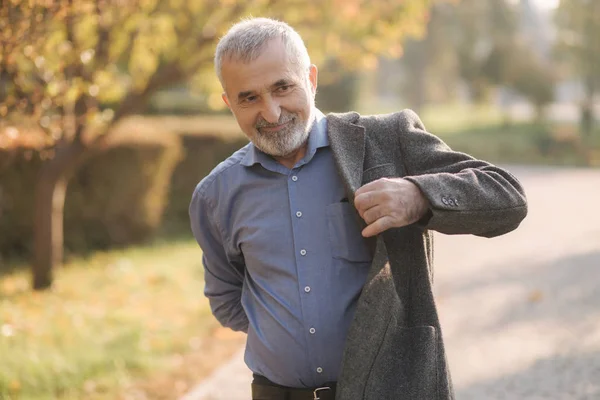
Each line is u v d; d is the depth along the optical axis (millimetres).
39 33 4102
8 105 4375
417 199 1790
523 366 4922
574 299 6668
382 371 1916
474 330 5785
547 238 10336
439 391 1932
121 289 7008
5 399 4074
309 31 7414
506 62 36531
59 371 4473
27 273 7555
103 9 4965
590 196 15820
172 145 9414
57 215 6871
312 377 2074
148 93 6871
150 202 9352
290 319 2066
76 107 6156
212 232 2314
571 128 34125
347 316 2039
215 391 4457
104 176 8852
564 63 36594
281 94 1958
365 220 1813
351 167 1989
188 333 5738
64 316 5688
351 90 31641
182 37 6988
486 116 45156
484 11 37531
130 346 5082
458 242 10281
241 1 6812
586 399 4328
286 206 2090
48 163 6762
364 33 7504
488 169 1913
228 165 2191
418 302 1979
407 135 2039
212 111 20750
